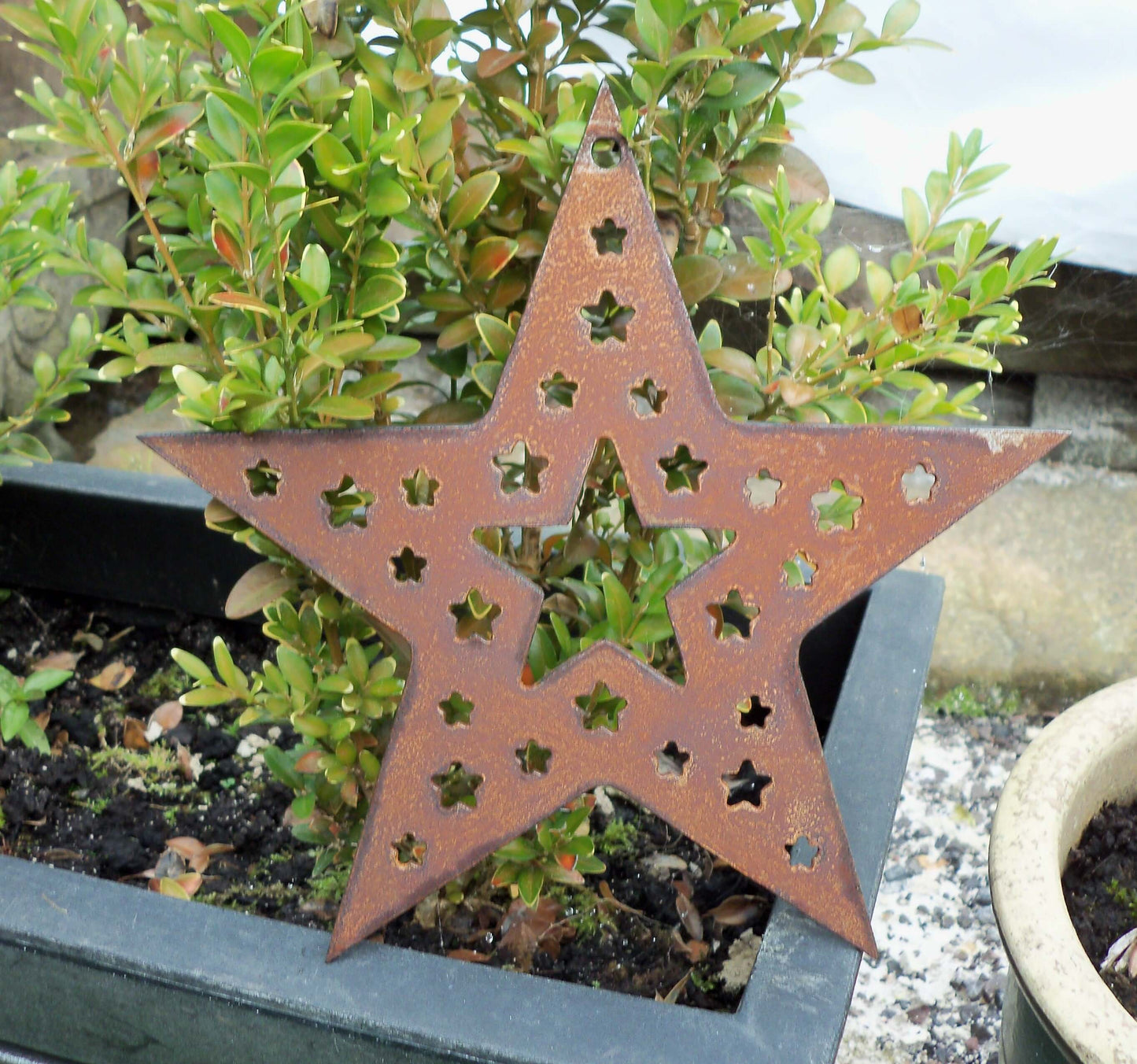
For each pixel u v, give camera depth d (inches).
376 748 25.7
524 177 23.3
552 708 21.9
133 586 34.2
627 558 26.2
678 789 22.1
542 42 22.8
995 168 23.2
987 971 35.1
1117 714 26.8
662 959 26.4
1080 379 50.0
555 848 23.7
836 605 21.4
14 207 25.9
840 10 22.1
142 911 22.7
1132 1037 21.5
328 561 21.2
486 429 20.8
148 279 23.5
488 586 21.4
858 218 46.4
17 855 28.9
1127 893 27.1
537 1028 21.0
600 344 20.6
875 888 22.9
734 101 22.2
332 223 22.2
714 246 25.9
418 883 22.2
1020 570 46.8
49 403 30.7
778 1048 20.7
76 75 20.8
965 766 42.9
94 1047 23.1
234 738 32.4
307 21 22.0
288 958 22.0
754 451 20.9
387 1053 21.3
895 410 24.6
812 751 21.8
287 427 21.9
